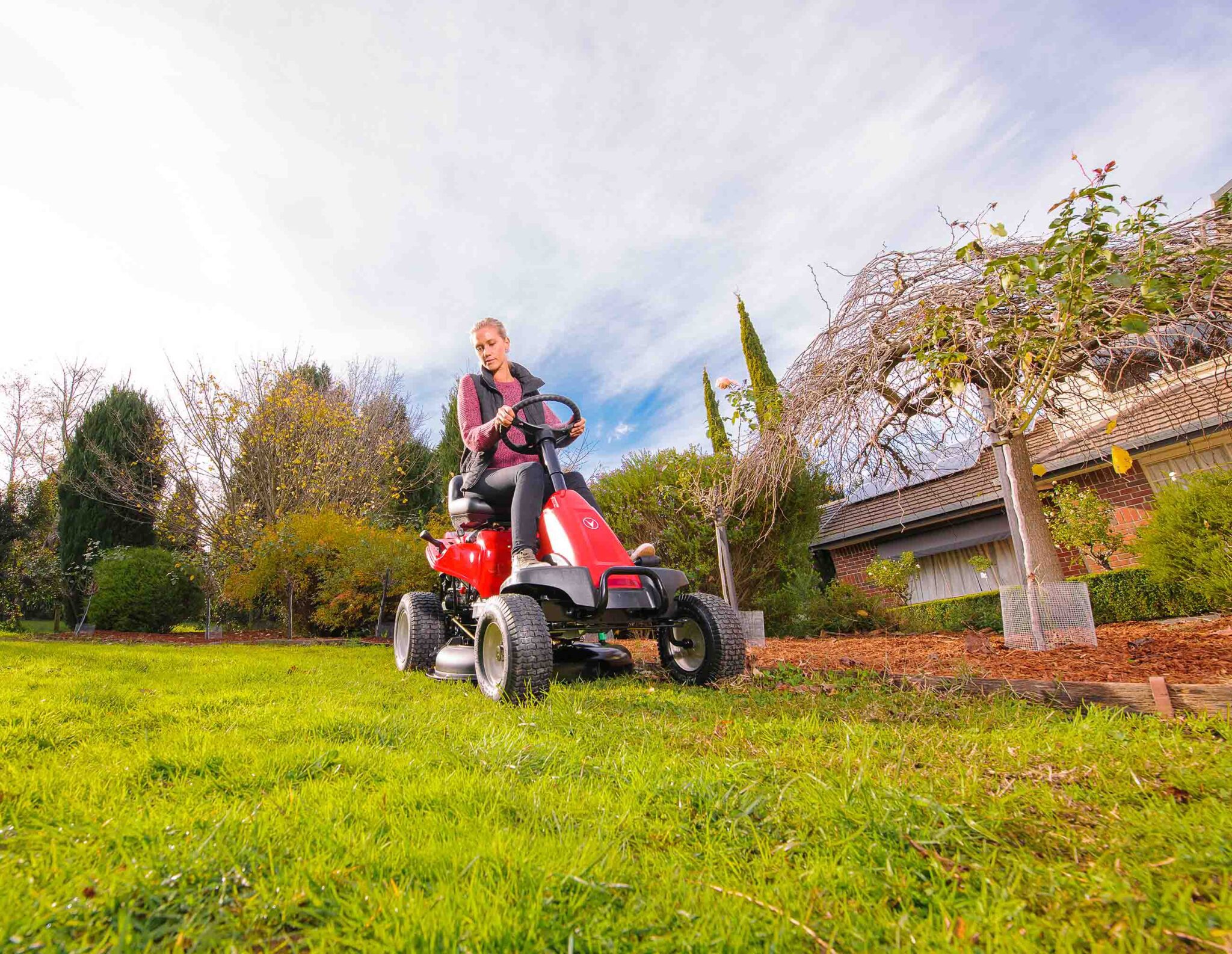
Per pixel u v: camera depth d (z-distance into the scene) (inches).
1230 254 117.4
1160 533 238.4
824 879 43.8
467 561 163.9
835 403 170.2
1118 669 122.4
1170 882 40.8
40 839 50.1
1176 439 297.7
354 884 42.3
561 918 38.7
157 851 46.1
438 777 66.1
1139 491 338.6
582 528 135.9
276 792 60.4
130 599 449.7
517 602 129.9
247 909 39.2
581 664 160.1
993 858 45.6
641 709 112.6
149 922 37.8
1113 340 140.4
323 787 62.7
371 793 61.9
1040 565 193.9
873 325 162.9
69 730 91.4
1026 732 82.8
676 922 38.7
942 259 154.6
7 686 130.7
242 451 579.8
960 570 436.1
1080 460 319.0
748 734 88.5
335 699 122.6
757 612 204.5
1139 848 46.2
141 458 605.0
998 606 297.0
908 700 111.7
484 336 166.9
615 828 53.0
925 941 35.5
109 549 549.0
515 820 56.9
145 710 106.4
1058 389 164.7
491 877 43.1
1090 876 42.0
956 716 98.7
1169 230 129.9
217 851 45.3
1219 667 116.5
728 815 56.1
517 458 160.4
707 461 261.7
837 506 475.2
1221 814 50.5
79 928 37.3
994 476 313.6
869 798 56.2
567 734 91.8
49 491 661.9
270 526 438.0
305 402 589.6
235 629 498.3
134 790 63.7
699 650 148.5
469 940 35.9
